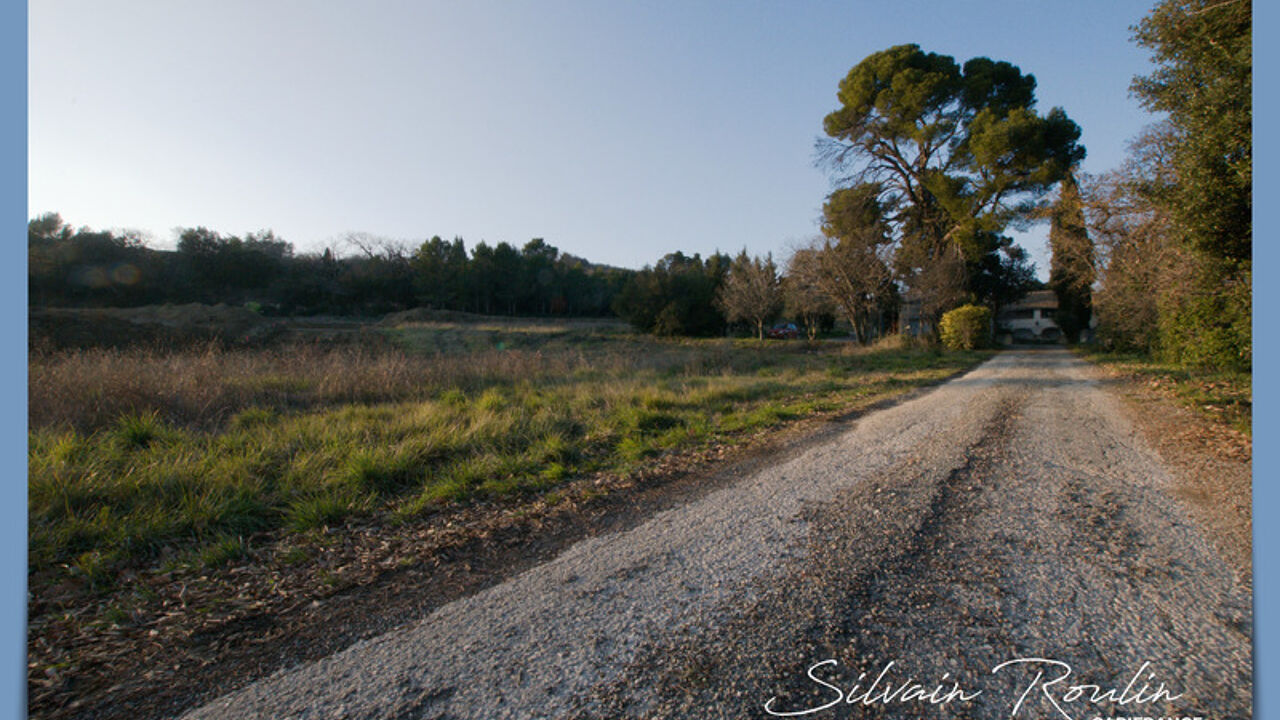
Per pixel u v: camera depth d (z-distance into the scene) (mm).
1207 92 7105
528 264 66250
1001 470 5848
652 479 5992
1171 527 4242
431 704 2447
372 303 57625
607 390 11156
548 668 2682
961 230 31531
